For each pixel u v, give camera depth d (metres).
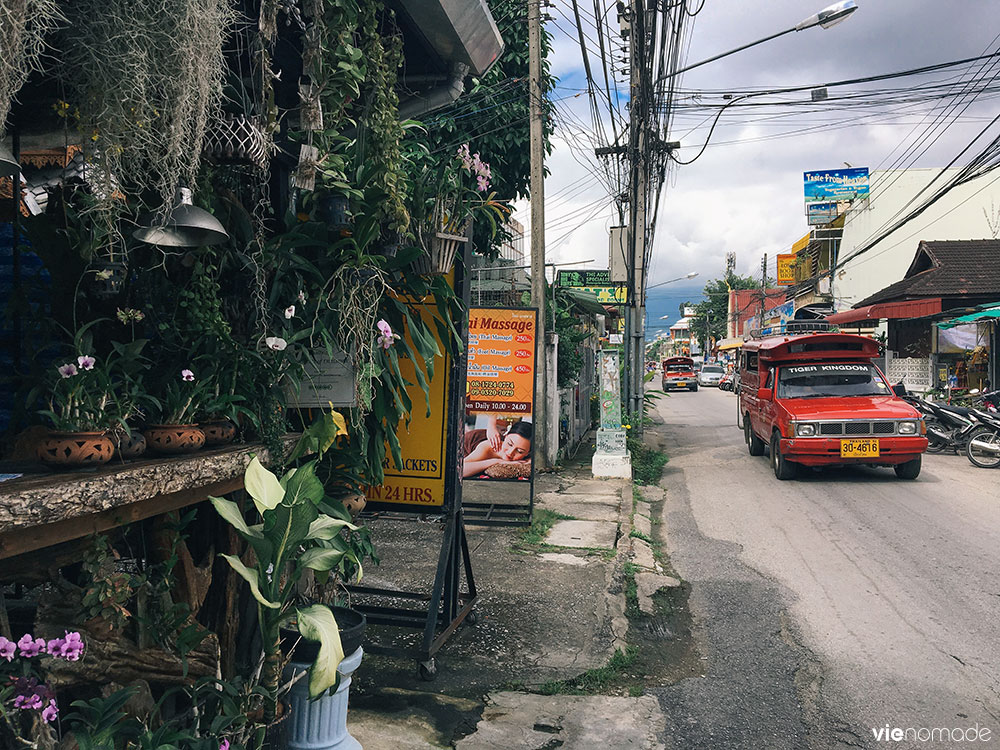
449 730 3.91
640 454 14.61
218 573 3.15
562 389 14.38
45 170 4.02
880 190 33.41
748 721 4.09
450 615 4.98
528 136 12.73
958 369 20.64
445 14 4.20
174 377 2.99
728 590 6.46
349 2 3.31
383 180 3.64
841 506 9.75
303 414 4.05
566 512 9.33
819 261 42.59
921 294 21.61
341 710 3.29
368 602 5.75
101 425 2.48
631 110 13.39
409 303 4.45
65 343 2.86
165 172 2.42
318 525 2.91
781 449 11.64
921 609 5.85
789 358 12.93
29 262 3.48
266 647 2.80
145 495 2.39
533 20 11.16
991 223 32.09
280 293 3.43
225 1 2.50
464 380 5.01
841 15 10.70
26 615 2.79
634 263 15.99
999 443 12.74
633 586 6.48
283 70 3.80
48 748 2.19
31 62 2.04
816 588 6.45
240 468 2.99
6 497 1.88
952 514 9.11
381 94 3.72
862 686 4.53
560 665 4.77
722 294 81.81
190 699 2.88
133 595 2.61
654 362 82.88
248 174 3.35
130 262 3.06
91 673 2.43
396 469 5.09
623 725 4.01
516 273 16.39
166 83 2.29
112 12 2.18
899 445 11.10
